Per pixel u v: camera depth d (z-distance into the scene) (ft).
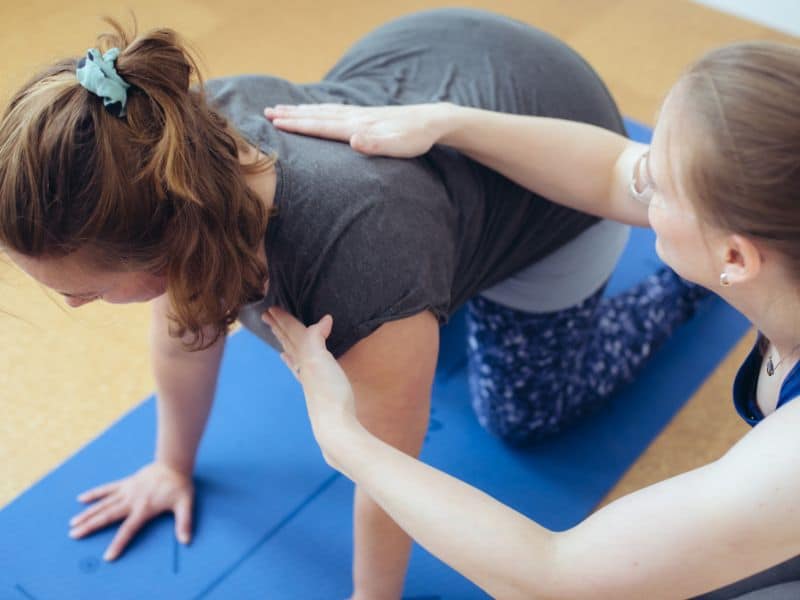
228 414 4.66
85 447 4.49
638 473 4.55
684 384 4.93
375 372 2.92
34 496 4.29
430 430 4.66
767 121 2.01
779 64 2.06
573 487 4.47
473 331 4.33
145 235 2.43
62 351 4.89
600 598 2.34
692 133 2.12
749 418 2.79
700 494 2.22
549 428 4.55
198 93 2.59
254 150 2.86
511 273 3.76
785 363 2.50
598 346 4.66
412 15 3.89
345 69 3.71
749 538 2.17
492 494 4.43
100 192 2.31
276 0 7.07
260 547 4.20
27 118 2.31
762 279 2.24
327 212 2.78
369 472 2.53
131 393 4.75
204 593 4.03
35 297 5.09
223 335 3.19
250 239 2.67
